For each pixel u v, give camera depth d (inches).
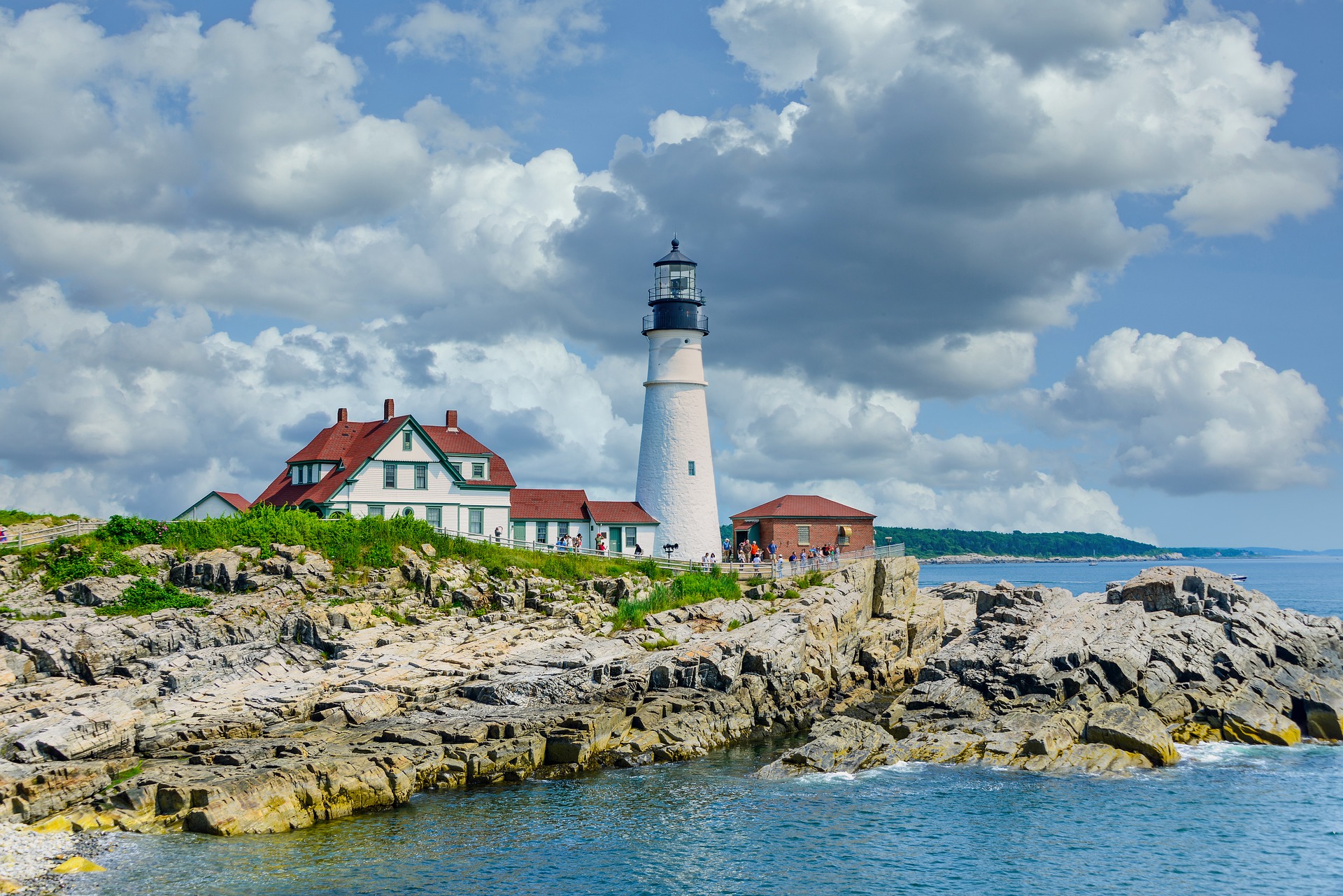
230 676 1893.5
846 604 2566.4
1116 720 1860.2
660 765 1766.7
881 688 2459.4
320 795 1429.6
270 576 2258.9
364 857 1318.9
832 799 1599.4
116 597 2080.5
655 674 2042.3
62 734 1469.0
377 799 1489.9
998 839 1448.1
